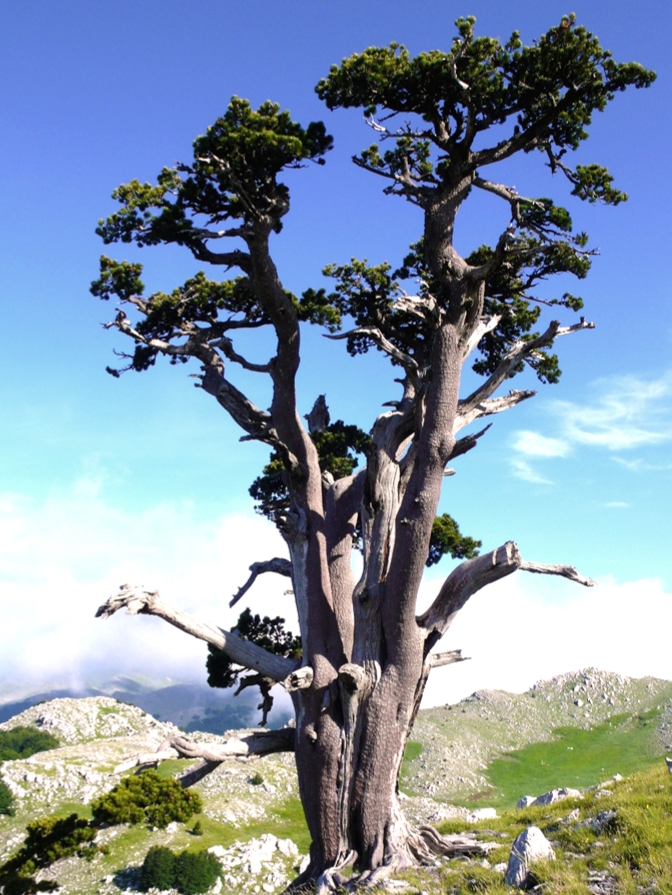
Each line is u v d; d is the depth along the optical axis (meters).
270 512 26.72
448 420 20.73
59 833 39.16
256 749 21.39
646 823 13.77
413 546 20.33
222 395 25.12
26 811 64.94
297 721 21.58
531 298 25.00
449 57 19.94
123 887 47.34
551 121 21.14
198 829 58.72
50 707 110.88
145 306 25.22
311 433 31.50
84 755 79.69
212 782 76.69
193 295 26.00
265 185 21.81
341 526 24.08
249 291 26.56
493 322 24.38
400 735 20.70
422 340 26.27
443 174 22.72
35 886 38.91
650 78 19.83
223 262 23.41
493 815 25.53
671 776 17.12
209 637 22.58
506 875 13.58
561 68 19.64
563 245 22.62
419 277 26.77
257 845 52.81
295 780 79.38
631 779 19.11
